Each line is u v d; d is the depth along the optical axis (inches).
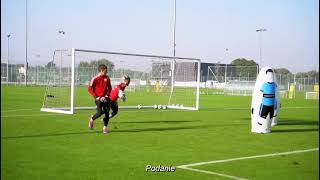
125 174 295.7
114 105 538.0
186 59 939.3
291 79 1991.9
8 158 343.6
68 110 786.8
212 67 2198.6
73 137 460.8
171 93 1038.4
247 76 1902.1
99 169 309.3
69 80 850.8
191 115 760.3
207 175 295.7
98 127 550.0
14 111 765.3
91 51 792.3
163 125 592.1
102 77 494.9
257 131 526.3
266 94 516.7
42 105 898.7
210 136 489.1
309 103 1248.2
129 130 530.0
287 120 702.5
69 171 301.7
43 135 470.9
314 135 513.0
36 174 291.7
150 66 1108.5
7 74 2292.1
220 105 1069.1
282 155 376.2
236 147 415.5
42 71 2123.5
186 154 373.4
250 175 298.4
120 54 847.7
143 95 1240.2
